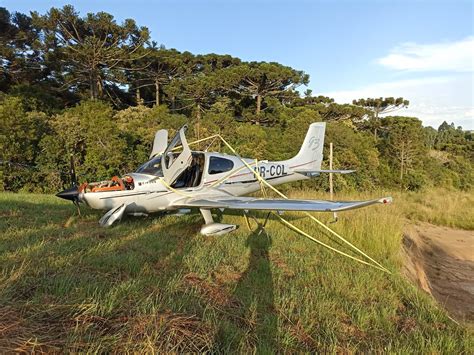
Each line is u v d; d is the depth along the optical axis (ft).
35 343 7.47
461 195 55.98
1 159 51.01
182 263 15.14
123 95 111.75
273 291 13.16
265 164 28.37
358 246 20.44
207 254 16.66
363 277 15.51
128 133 62.85
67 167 54.49
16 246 15.70
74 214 23.57
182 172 22.24
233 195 25.79
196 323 9.59
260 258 17.22
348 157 70.28
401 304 13.89
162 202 22.13
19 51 89.30
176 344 8.36
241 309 11.46
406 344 10.54
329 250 19.38
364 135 98.48
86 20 78.48
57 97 93.25
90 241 17.17
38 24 76.59
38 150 54.34
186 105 104.42
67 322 8.85
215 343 8.91
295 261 17.07
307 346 9.99
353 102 132.67
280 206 19.20
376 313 12.44
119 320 9.21
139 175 21.85
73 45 81.92
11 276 11.11
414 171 80.64
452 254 29.45
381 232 21.56
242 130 70.95
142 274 13.26
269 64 99.25
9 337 7.72
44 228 19.57
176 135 21.97
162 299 10.83
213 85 90.33
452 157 110.93
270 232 22.03
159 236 19.03
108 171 55.31
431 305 13.79
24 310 9.07
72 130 55.67
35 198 30.73
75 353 7.54
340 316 12.07
